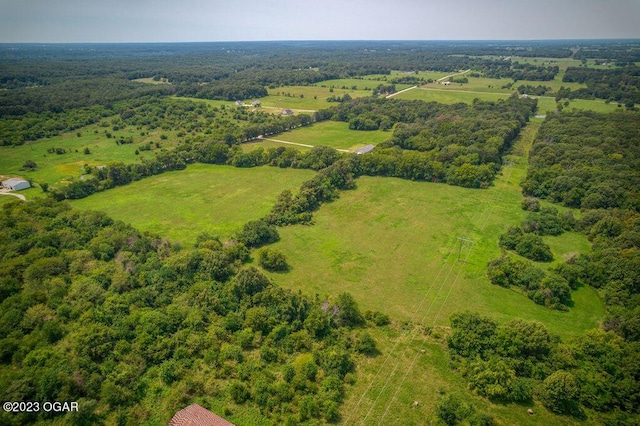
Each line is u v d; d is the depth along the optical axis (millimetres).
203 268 85438
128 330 67188
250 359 65375
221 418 51781
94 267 84125
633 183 117812
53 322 67438
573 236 105688
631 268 81562
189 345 65625
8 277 76312
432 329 73562
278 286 82500
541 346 63656
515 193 132875
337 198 130750
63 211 109625
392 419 56094
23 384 54688
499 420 56000
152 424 54219
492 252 99062
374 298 82562
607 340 65750
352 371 64375
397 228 111188
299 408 55969
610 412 56844
